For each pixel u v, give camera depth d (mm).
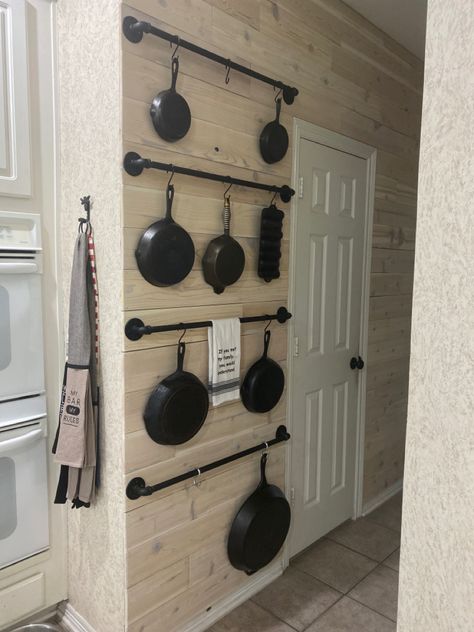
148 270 1549
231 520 1985
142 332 1569
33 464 1784
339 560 2402
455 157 722
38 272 1735
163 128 1542
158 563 1718
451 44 723
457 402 731
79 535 1842
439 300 751
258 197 1957
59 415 1736
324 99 2250
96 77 1563
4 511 1727
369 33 2486
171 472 1727
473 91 696
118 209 1523
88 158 1636
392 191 2830
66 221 1779
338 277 2498
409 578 821
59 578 1922
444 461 754
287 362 2197
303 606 2066
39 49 1691
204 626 1913
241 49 1830
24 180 1677
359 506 2826
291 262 2162
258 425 2068
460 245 719
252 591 2121
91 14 1561
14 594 1789
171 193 1592
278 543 2129
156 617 1733
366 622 1981
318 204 2309
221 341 1807
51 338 1812
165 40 1555
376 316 2807
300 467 2367
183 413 1668
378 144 2658
